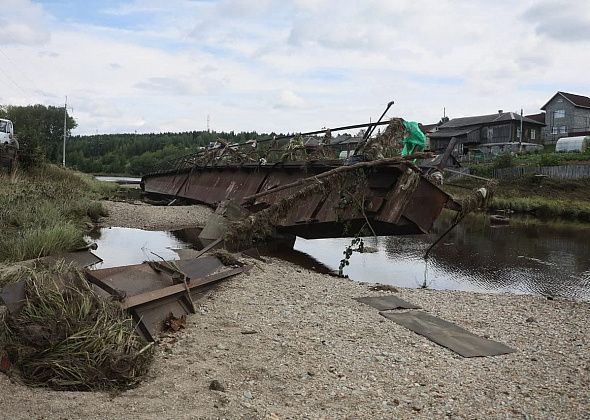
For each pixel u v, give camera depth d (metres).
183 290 6.74
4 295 4.69
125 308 5.46
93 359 4.34
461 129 63.12
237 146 21.05
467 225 23.78
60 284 4.97
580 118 62.69
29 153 25.91
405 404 4.38
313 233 12.74
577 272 12.78
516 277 12.12
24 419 3.50
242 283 8.56
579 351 6.04
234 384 4.58
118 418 3.66
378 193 9.78
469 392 4.70
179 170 28.81
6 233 10.27
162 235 15.32
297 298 7.90
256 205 13.95
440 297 8.77
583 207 29.61
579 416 4.25
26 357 4.28
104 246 12.76
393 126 10.27
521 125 59.00
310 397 4.42
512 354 5.88
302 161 12.93
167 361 5.04
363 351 5.69
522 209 31.22
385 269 12.61
